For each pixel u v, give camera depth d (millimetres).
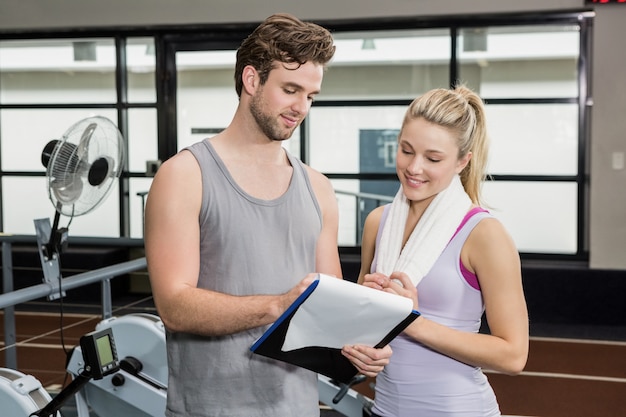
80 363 2520
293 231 1429
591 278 5738
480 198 1635
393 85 6184
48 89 6684
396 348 1561
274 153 1443
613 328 5648
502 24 5910
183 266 1338
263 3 6133
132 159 6613
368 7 6000
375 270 1676
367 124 6270
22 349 4316
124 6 6305
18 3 6422
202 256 1396
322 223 1540
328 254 1554
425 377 1532
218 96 6441
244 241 1379
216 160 1389
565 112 5918
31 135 6750
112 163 2588
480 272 1512
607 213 5738
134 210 6637
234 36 6301
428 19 5953
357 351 1325
